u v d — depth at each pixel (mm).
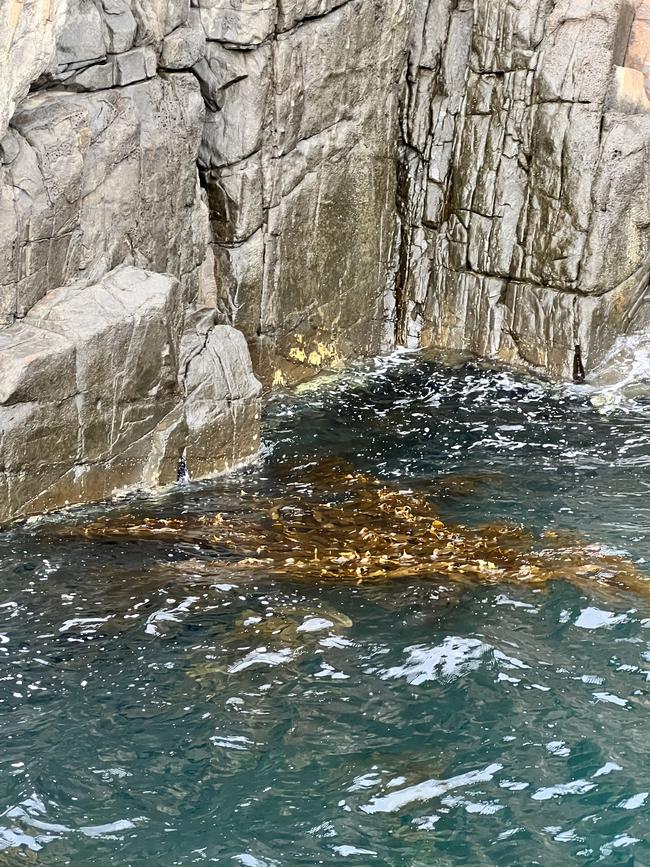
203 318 9711
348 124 10906
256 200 10195
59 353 8062
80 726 6051
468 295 11836
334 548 8016
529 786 5652
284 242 10617
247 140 9945
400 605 7215
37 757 5812
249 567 7684
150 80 9062
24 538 7965
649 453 9719
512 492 8961
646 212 11016
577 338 11164
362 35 10695
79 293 8586
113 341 8430
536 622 7051
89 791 5586
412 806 5512
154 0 8953
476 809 5496
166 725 6074
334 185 10961
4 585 7359
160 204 9281
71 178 8336
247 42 9680
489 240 11562
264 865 5133
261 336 10695
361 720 6145
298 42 10094
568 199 10984
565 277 11133
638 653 6746
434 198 11789
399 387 11219
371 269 11727
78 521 8297
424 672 6547
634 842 5289
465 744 5961
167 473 9055
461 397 10977
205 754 5855
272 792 5598
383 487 9055
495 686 6438
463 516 8531
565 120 10883
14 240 8070
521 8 10938
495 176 11406
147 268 9289
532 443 9961
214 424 9305
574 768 5781
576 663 6656
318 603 7234
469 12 11336
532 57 11000
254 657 6660
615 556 7871
